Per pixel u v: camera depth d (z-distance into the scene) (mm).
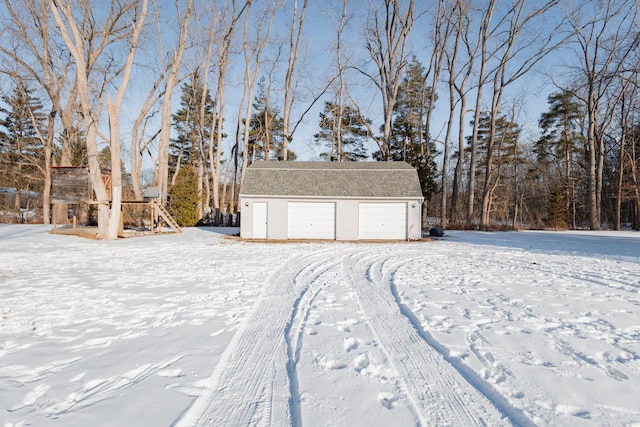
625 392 2875
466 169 42156
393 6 26578
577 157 36531
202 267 9055
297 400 2766
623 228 33344
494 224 28609
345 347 3834
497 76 28000
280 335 4188
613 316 4895
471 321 4691
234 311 5141
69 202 18016
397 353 3682
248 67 27297
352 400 2773
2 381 3047
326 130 35938
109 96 16281
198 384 3008
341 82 29375
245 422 2484
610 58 26078
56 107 21734
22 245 13773
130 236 18250
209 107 37750
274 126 37125
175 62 23422
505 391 2896
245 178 19094
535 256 11500
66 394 2834
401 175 19156
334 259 10766
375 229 18141
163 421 2469
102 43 18094
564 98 33344
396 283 7188
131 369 3271
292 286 6898
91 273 8172
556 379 3098
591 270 8688
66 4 15438
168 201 29344
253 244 15445
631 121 29047
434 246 14789
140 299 5789
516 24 26219
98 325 4516
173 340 3994
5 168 28625
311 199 18141
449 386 3020
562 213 31266
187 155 40844
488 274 8211
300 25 27688
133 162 21875
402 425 2449
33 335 4172
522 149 35906
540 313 5035
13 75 19188
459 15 26969
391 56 26625
